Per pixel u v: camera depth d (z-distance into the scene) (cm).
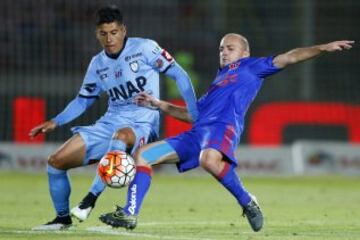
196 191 5381
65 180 2942
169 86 7175
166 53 2931
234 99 2739
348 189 5747
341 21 8012
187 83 2902
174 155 2716
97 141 2948
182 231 3008
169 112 2844
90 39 8081
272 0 8656
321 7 8088
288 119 7206
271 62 2761
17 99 7206
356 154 7088
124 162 2661
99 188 2867
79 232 2841
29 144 7062
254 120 7156
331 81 7706
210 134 2683
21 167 6944
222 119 2714
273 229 3144
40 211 3903
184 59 8162
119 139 2866
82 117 7156
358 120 7225
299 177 6850
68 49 7994
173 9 8450
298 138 7206
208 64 8112
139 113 2972
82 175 6694
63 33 8062
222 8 8469
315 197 5022
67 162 2911
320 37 7975
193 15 8619
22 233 2800
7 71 7812
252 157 6988
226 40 2841
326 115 7212
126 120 2966
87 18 8194
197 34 8338
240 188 2698
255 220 2717
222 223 3394
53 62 7925
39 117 7231
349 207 4353
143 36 8306
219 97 2756
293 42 8044
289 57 2738
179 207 4228
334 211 4088
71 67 7938
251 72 2767
